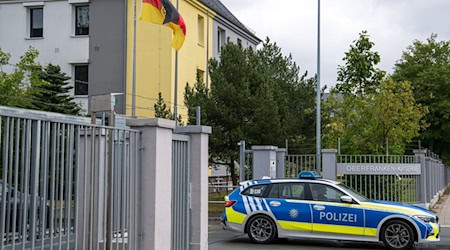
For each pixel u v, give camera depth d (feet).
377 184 69.56
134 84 93.97
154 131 27.66
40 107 76.18
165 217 28.48
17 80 72.43
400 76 154.61
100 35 100.58
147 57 98.48
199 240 32.86
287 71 99.96
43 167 20.83
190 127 33.22
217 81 80.28
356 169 69.41
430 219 43.37
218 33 124.26
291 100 96.22
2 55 78.95
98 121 34.32
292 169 69.82
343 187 45.68
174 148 31.12
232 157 78.95
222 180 112.57
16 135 19.58
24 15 104.99
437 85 148.25
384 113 78.07
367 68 91.50
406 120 79.41
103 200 24.61
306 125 94.38
